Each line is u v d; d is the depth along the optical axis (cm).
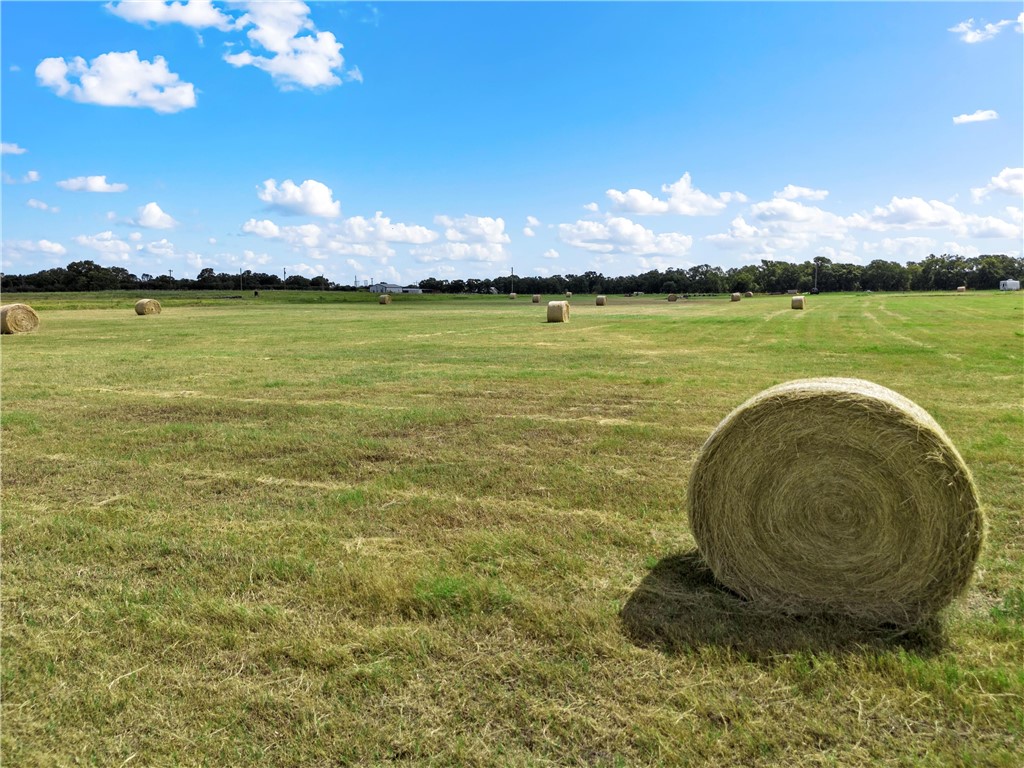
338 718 341
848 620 442
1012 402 1127
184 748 323
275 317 4272
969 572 429
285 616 436
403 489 700
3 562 525
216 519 615
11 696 362
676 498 661
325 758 316
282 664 386
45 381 1454
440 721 338
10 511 641
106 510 641
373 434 948
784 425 457
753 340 2308
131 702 355
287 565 508
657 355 1880
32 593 473
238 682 371
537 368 1623
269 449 865
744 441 469
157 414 1097
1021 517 593
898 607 443
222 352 2050
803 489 456
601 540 561
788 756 314
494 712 344
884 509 441
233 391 1317
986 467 738
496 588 459
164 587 479
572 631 413
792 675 372
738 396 1225
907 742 322
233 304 6950
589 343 2267
